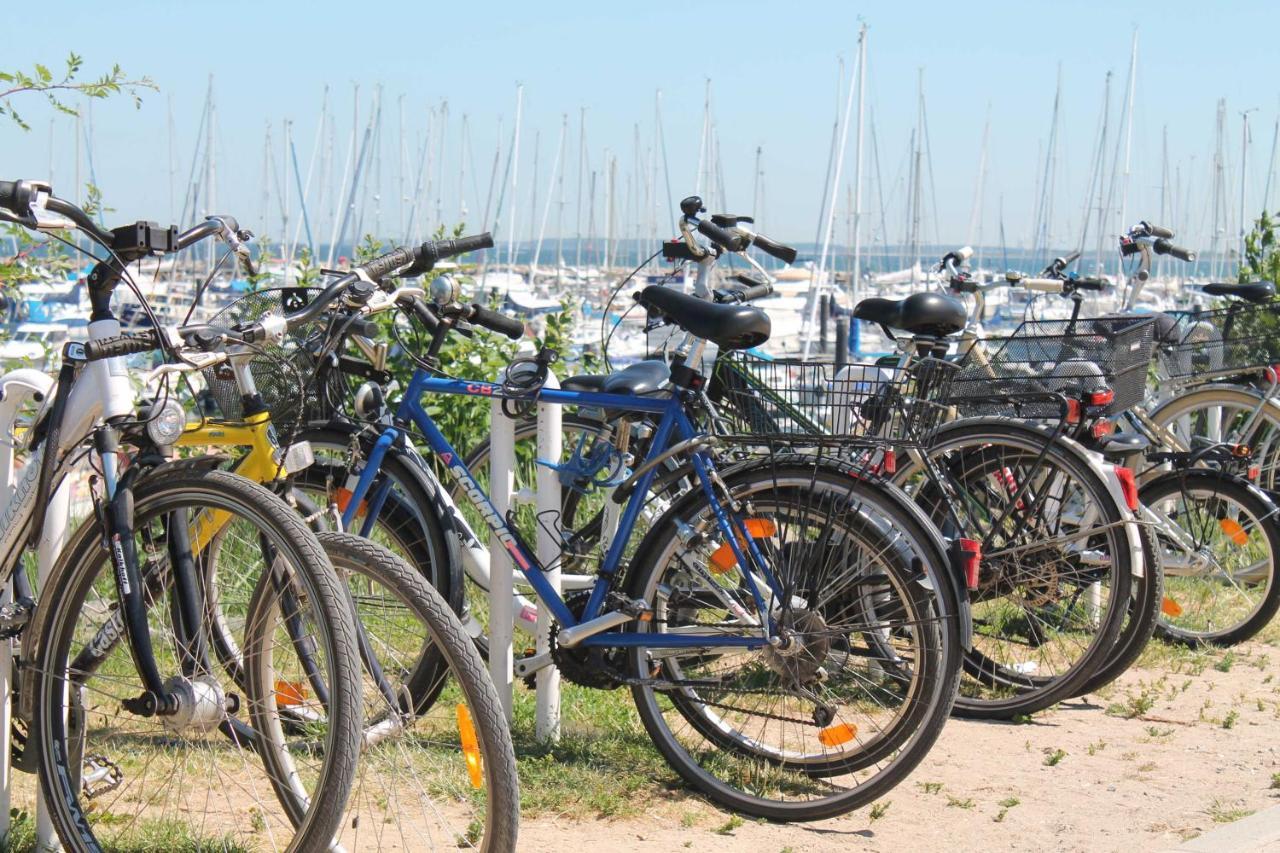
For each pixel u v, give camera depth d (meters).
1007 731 4.48
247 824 3.29
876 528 3.54
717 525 3.66
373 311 3.37
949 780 3.97
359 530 4.13
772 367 3.69
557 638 3.74
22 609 2.98
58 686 2.94
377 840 3.24
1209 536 5.48
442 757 3.42
